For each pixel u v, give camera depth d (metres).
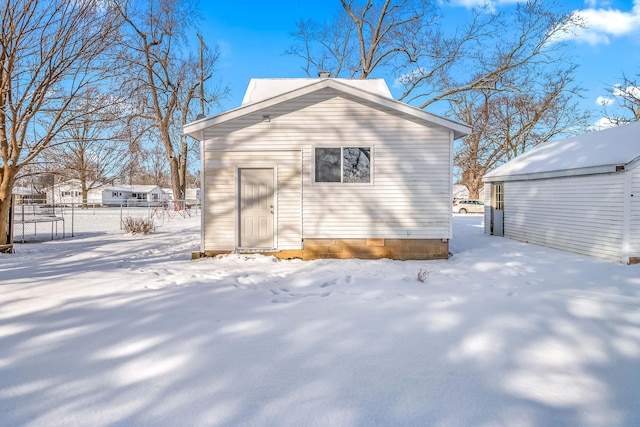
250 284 6.18
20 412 2.44
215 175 8.85
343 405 2.56
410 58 21.39
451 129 8.67
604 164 8.34
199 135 9.34
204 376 2.95
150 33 22.03
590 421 2.41
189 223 21.17
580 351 3.46
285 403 2.58
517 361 3.25
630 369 3.11
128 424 2.33
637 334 3.87
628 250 7.98
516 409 2.53
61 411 2.46
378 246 8.84
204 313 4.49
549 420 2.41
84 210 36.81
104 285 5.83
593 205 8.87
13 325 4.00
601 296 5.42
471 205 30.39
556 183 10.20
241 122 8.81
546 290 5.79
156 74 24.47
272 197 8.95
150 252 9.86
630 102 22.94
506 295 5.46
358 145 8.79
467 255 9.18
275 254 8.84
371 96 8.62
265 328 4.01
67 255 9.24
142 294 5.32
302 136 8.81
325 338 3.75
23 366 3.08
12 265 7.73
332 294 5.55
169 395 2.66
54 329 3.90
